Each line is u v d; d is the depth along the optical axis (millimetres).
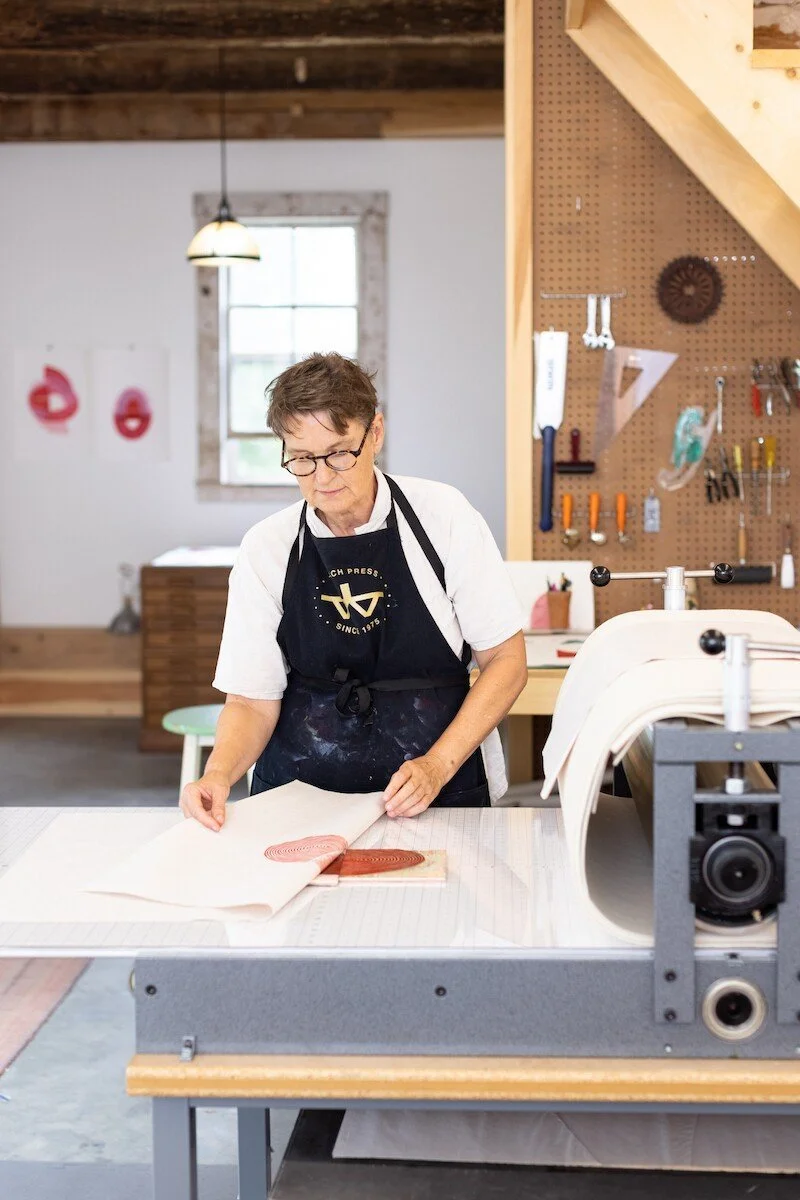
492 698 2223
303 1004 1519
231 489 8602
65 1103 3111
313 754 2312
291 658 2301
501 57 7988
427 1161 1796
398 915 1634
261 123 8328
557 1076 1479
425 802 2051
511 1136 1800
